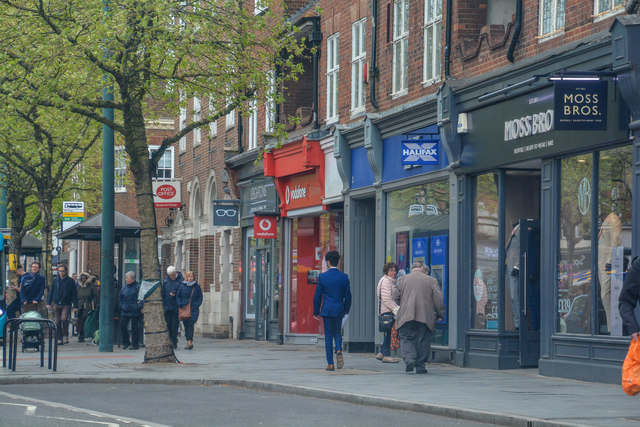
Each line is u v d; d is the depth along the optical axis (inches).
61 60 983.6
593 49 781.9
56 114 1478.8
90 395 753.6
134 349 1348.4
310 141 1358.3
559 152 841.5
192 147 2046.0
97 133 1667.1
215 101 1112.2
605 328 795.4
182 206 2107.5
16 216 1828.2
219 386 837.8
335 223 1379.2
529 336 941.2
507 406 609.3
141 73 1047.0
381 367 987.3
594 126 772.6
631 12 756.6
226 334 1823.3
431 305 891.4
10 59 1026.1
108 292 1285.7
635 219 745.6
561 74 764.0
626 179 773.3
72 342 1571.1
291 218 1524.4
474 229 999.6
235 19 1069.1
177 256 2158.0
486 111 955.3
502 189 956.6
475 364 981.2
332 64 1371.8
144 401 704.4
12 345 986.1
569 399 653.9
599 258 802.8
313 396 734.5
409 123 1109.1
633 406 607.8
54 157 1722.4
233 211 1701.5
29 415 604.1
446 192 1050.1
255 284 1669.5
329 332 940.0
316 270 1473.9
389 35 1187.9
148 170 1054.4
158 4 983.0
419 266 914.7
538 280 943.7
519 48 905.5
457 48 1019.3
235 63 1078.4
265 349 1376.7
